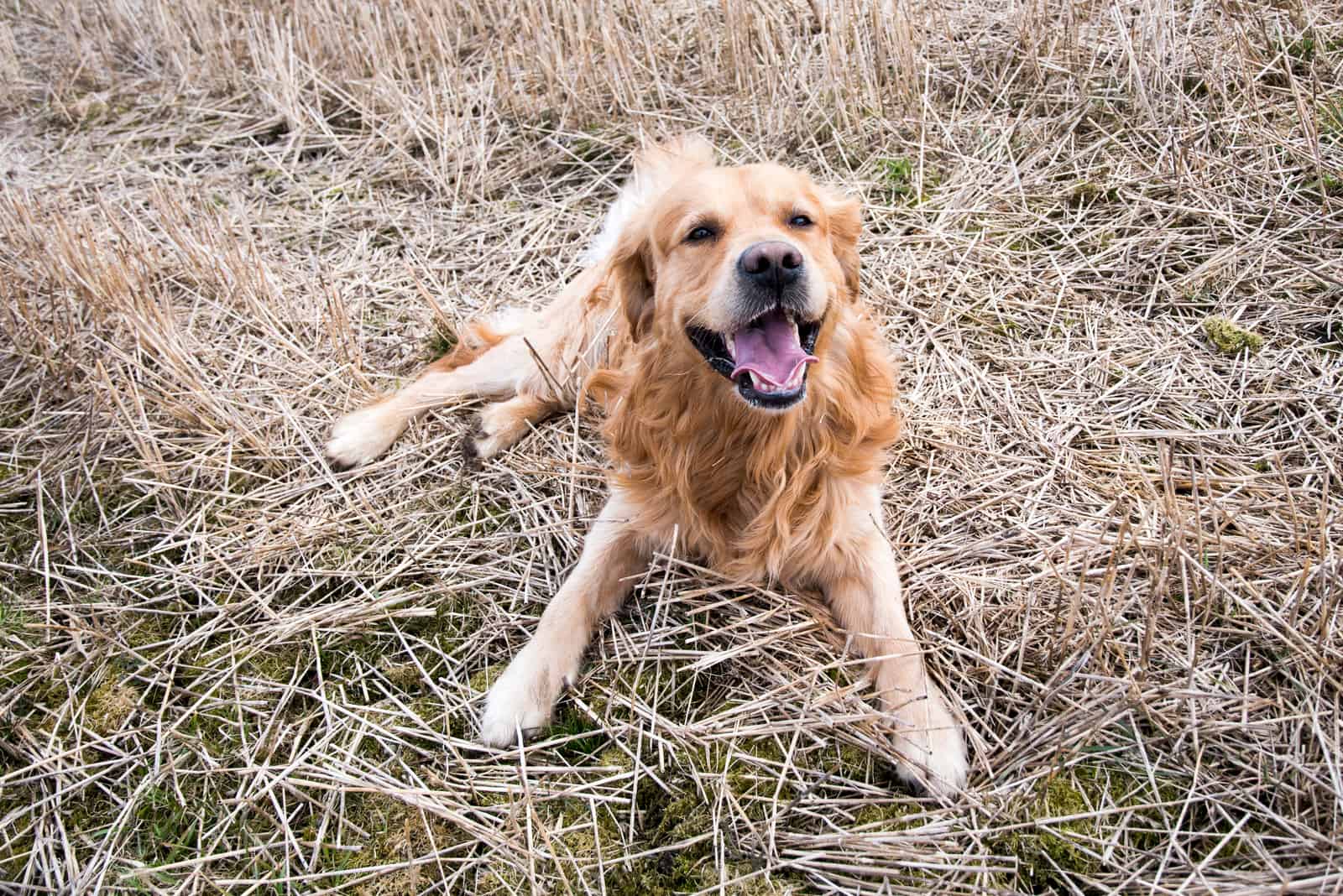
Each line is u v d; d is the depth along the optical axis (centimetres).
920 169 133
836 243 93
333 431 106
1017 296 115
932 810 73
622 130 151
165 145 161
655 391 89
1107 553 86
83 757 81
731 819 73
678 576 91
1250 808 70
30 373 115
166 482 102
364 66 171
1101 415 100
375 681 85
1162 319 109
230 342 120
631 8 168
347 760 79
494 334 115
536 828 74
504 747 79
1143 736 74
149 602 91
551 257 131
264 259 132
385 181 147
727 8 149
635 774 76
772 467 87
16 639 89
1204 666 77
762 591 88
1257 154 122
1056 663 79
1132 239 117
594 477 101
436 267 130
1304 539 83
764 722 78
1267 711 74
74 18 194
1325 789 69
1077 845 69
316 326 120
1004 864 69
